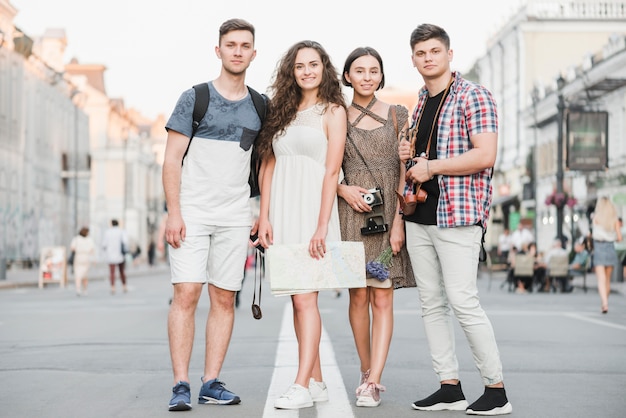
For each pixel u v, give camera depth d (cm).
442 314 509
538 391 570
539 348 827
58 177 5069
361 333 542
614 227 1322
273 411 495
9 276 3319
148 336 973
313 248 504
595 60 3397
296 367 691
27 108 4356
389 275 519
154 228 8850
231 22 521
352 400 533
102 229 7512
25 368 704
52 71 4866
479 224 490
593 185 3262
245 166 529
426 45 496
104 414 496
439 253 492
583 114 2734
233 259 529
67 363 735
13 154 4069
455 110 489
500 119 5041
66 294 2130
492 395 487
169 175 518
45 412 505
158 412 498
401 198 497
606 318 1211
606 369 679
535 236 4094
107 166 7556
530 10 4553
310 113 516
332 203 508
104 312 1396
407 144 498
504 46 4894
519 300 1706
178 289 518
